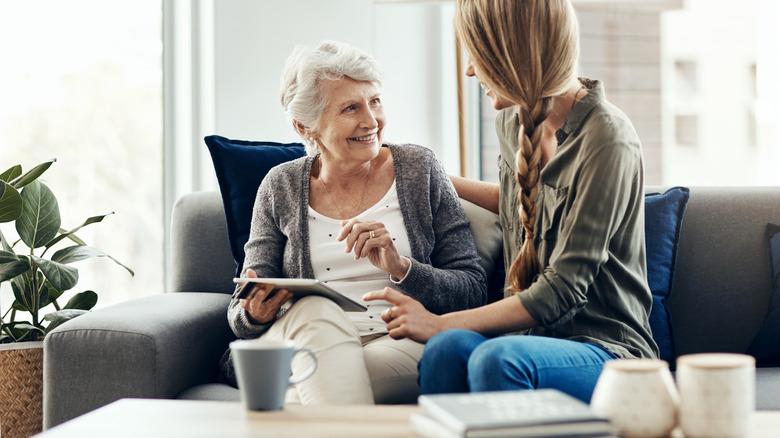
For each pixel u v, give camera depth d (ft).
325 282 6.16
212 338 6.54
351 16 9.26
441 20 9.92
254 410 3.76
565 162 5.34
